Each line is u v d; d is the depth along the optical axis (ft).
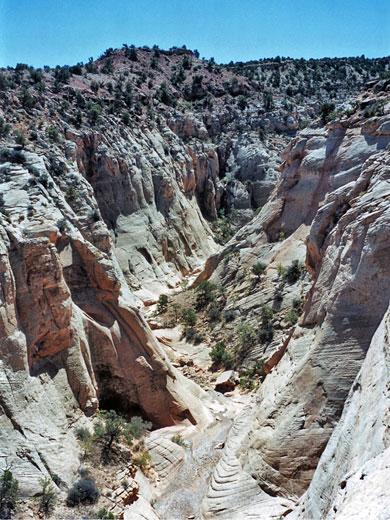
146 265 199.31
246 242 169.27
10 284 77.05
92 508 64.59
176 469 81.00
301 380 76.59
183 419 94.53
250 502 68.49
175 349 142.31
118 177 210.38
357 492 27.20
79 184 150.10
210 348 139.74
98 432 77.97
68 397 80.43
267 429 75.82
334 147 156.56
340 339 75.61
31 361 78.48
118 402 92.38
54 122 199.21
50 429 73.10
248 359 127.54
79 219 114.42
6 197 98.84
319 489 54.60
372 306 74.64
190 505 73.15
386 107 149.89
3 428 68.54
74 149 182.60
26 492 63.62
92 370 89.20
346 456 51.65
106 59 398.21
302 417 72.90
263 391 88.99
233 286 159.53
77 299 95.45
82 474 70.33
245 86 401.29
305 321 89.40
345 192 101.60
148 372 94.53
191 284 184.24
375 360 54.49
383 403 45.27
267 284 149.28
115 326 95.40
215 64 461.78
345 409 59.26
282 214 164.45
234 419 92.43
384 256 75.25
